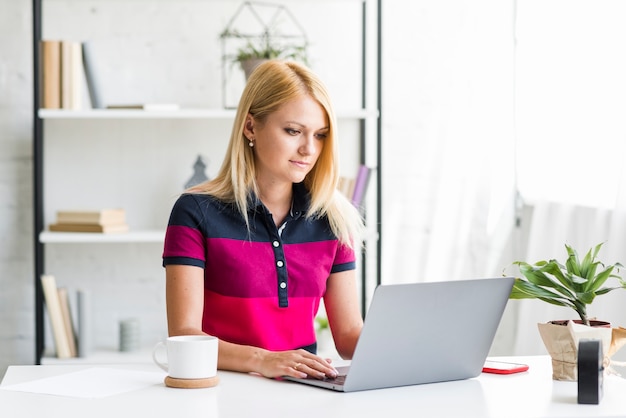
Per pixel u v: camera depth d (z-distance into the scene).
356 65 3.90
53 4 3.73
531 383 1.82
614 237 2.73
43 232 3.56
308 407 1.59
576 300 1.87
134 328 3.64
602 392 1.69
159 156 3.82
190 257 2.05
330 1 3.86
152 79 3.79
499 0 3.79
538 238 3.44
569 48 3.27
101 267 3.82
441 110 3.98
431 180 3.99
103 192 3.80
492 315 1.84
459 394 1.72
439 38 3.96
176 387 1.73
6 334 3.77
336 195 2.23
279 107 2.06
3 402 1.61
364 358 1.70
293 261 2.14
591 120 3.07
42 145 3.64
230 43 3.81
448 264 3.99
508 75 3.79
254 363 1.85
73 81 3.49
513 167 3.82
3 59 3.71
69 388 1.72
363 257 3.78
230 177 2.15
